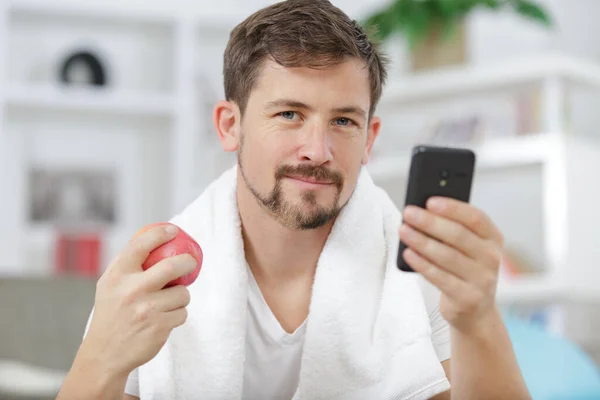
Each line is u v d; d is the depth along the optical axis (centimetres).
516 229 327
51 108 351
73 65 353
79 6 346
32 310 206
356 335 117
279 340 120
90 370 98
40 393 181
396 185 342
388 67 118
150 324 97
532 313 306
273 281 121
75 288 211
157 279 96
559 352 186
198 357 118
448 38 321
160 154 368
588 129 344
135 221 361
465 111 337
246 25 111
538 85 317
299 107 103
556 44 357
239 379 118
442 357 121
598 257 302
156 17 358
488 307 95
